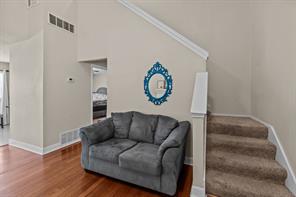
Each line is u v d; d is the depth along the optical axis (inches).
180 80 112.4
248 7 133.4
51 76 133.0
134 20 126.8
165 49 116.3
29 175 95.8
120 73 132.9
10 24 126.1
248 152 88.0
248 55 134.3
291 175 69.2
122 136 113.4
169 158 76.3
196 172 76.7
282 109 79.0
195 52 107.7
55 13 135.0
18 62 139.8
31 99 133.0
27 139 135.8
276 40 86.6
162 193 80.8
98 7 143.7
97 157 93.4
